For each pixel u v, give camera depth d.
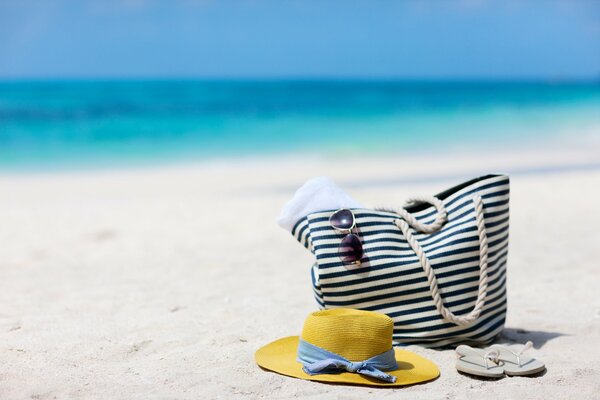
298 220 1.73
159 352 1.68
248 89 27.52
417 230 1.75
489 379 1.47
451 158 8.38
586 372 1.51
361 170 7.31
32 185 6.31
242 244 3.43
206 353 1.66
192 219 4.22
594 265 2.75
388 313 1.68
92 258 3.13
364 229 1.70
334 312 1.55
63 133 10.14
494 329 1.73
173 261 3.03
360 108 14.63
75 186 6.25
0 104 15.53
